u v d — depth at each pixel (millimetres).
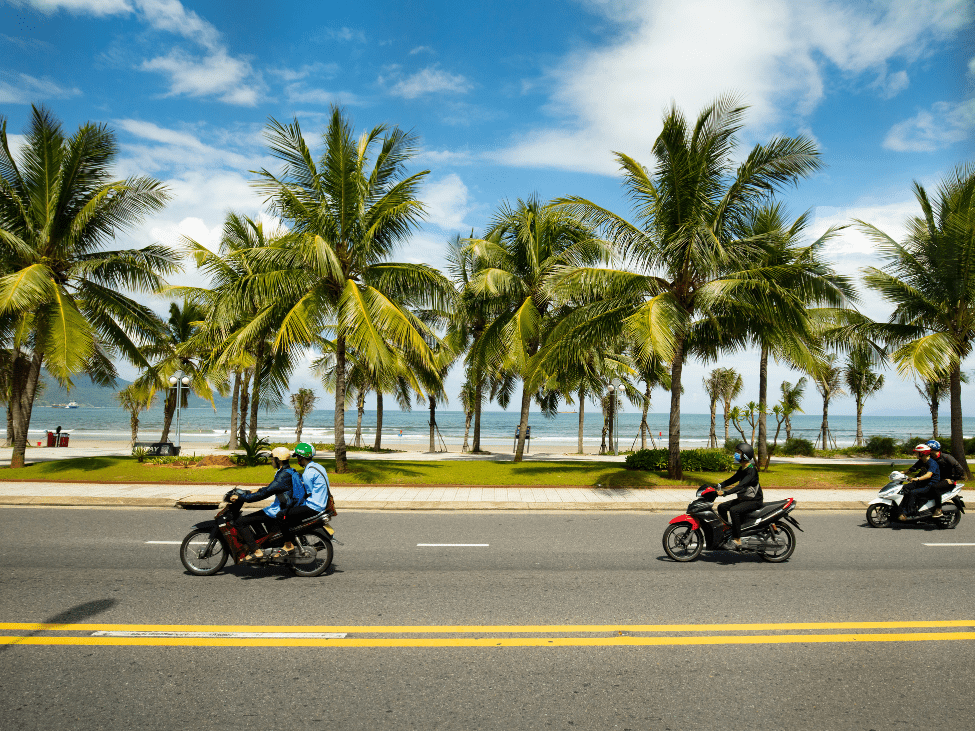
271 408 26906
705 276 15672
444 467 18219
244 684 4125
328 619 5480
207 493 13195
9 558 7691
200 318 26969
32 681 4129
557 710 3793
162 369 25500
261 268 16453
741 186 15414
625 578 7055
